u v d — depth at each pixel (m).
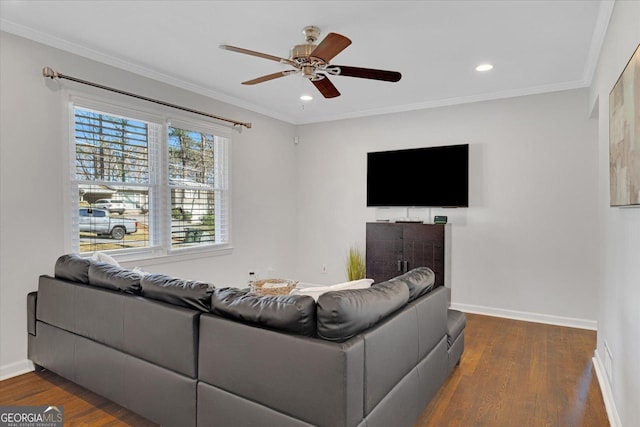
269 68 3.51
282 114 5.21
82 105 3.08
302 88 4.10
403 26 2.68
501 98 4.20
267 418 1.63
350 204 5.22
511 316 4.17
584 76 3.63
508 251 4.19
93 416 2.21
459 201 4.40
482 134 4.31
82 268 2.46
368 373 1.59
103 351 2.23
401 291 2.00
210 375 1.80
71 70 3.02
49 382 2.61
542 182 4.01
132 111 3.45
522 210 4.11
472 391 2.54
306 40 2.77
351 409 1.47
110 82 3.29
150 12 2.52
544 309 4.02
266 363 1.62
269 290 3.21
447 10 2.46
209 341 1.80
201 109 4.14
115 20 2.63
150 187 3.68
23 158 2.74
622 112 1.87
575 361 3.02
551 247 3.98
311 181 5.53
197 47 3.06
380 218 4.99
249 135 4.79
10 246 2.69
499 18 2.56
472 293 4.39
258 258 4.94
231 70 3.57
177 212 3.94
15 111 2.70
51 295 2.55
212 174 4.34
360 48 3.04
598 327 2.94
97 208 3.25
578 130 3.84
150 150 3.67
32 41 2.78
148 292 2.09
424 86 3.98
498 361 3.03
